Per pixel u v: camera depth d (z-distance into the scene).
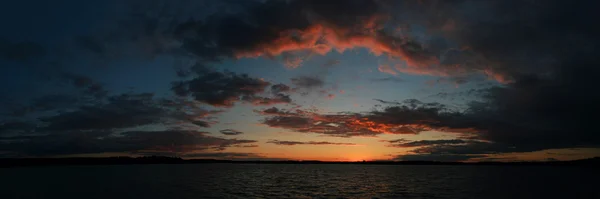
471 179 114.81
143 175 139.12
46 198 62.62
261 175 145.25
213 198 61.38
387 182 100.62
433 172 180.25
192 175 141.38
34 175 137.88
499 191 73.44
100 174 147.75
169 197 62.62
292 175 146.25
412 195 66.62
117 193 69.06
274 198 61.91
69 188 79.94
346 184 93.44
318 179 116.44
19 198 63.06
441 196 65.00
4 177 123.94
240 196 64.69
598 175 142.62
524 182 99.69
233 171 192.38
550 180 109.44
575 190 75.62
